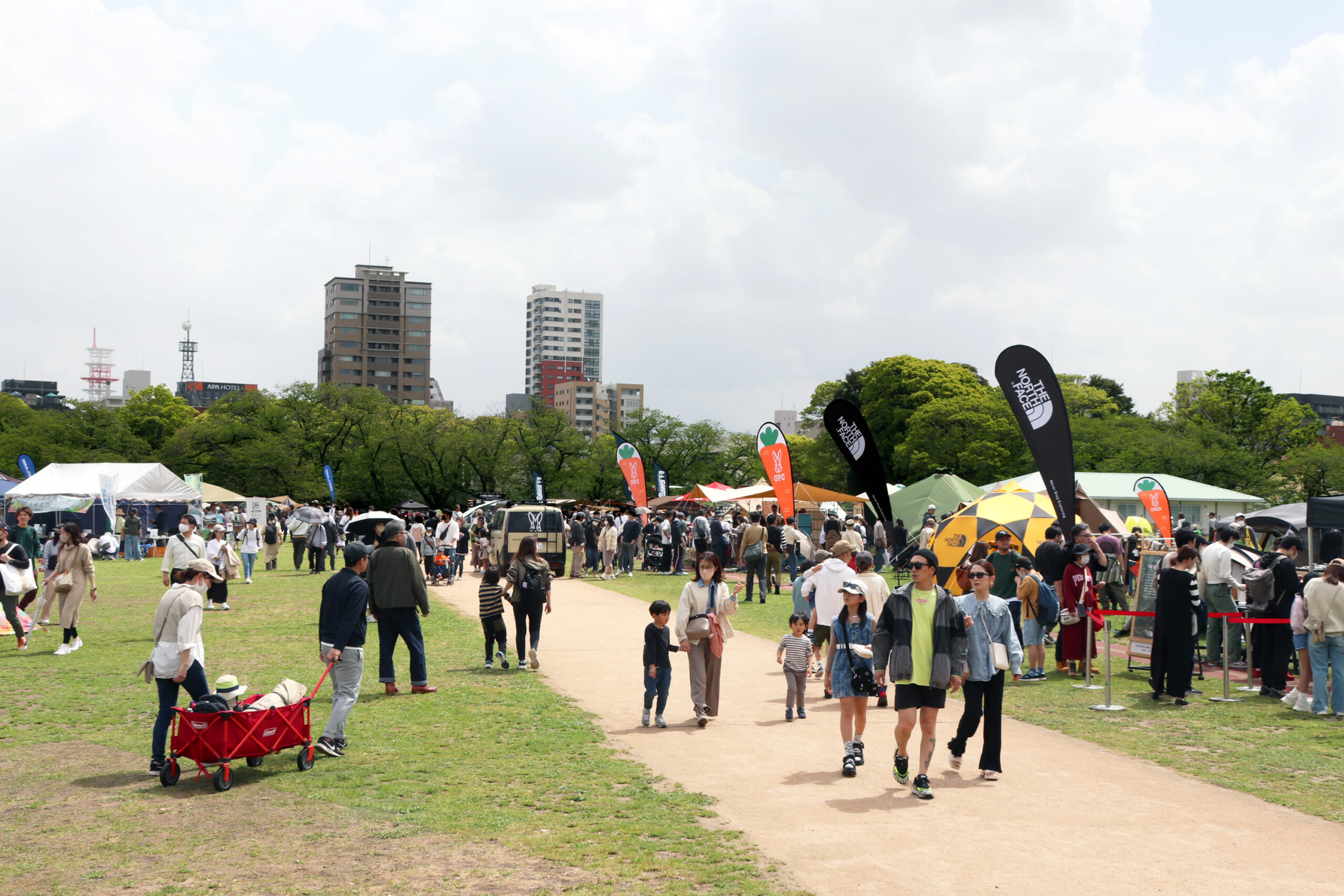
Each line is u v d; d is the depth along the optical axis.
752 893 5.39
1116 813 6.93
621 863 5.86
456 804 7.05
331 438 72.75
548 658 14.05
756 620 18.69
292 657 13.49
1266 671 11.61
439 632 16.77
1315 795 7.43
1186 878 5.65
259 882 5.55
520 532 27.08
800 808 7.02
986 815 6.86
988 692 7.89
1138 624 13.52
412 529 25.80
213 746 7.39
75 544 14.22
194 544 16.66
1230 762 8.47
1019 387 14.59
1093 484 43.66
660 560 29.09
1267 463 59.56
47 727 9.55
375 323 161.00
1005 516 19.88
